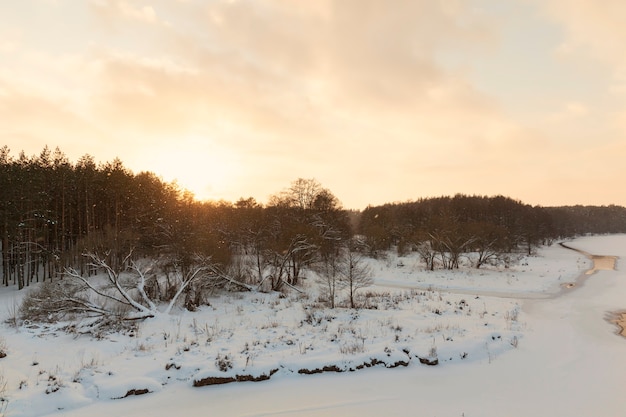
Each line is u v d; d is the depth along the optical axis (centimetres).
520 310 2231
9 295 2945
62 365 1127
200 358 1160
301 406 890
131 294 2256
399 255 5944
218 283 2609
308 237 3116
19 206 3266
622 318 2052
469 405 899
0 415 819
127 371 1053
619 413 859
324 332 1529
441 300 2408
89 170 3841
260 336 1459
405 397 948
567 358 1311
